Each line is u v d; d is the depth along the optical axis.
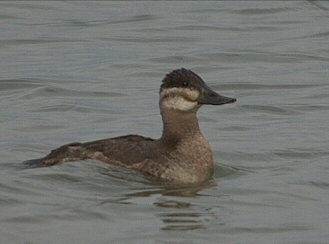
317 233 13.52
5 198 14.32
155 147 15.62
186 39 26.50
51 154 15.98
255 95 21.75
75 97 21.22
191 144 15.55
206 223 13.75
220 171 16.11
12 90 21.77
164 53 25.03
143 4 30.31
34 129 18.67
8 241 13.00
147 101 20.98
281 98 21.42
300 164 16.69
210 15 28.98
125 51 25.22
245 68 23.97
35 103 20.73
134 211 14.09
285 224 13.80
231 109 20.39
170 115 15.59
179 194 14.86
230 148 17.44
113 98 21.23
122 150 15.71
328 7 29.86
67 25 27.73
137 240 13.12
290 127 19.19
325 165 16.59
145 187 15.02
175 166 15.38
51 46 25.62
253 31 27.39
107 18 28.55
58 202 14.30
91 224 13.62
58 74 23.00
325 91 21.97
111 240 13.11
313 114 20.25
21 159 16.39
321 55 25.03
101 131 18.64
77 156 15.77
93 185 14.93
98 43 25.97
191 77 15.61
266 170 16.31
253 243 13.16
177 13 29.16
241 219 13.95
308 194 15.08
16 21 28.05
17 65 23.77
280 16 28.97
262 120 19.75
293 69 23.91
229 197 14.83
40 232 13.32
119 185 14.99
